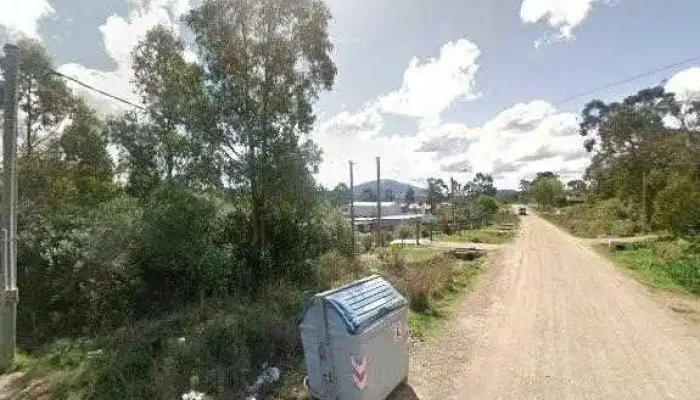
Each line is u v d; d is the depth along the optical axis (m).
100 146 20.61
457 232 44.78
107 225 12.74
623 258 23.31
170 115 15.38
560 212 83.31
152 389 6.81
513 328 10.34
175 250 12.54
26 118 19.98
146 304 12.49
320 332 6.07
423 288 12.24
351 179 19.78
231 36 15.05
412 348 8.76
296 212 16.19
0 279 8.43
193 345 8.06
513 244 33.00
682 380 7.24
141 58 19.00
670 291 14.57
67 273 11.94
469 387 6.99
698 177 28.73
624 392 6.81
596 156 59.19
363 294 6.52
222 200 15.16
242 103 15.27
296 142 15.50
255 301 12.18
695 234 24.73
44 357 8.93
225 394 6.68
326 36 15.85
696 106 41.31
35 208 14.82
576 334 9.83
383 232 40.97
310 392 6.32
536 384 7.12
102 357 8.32
